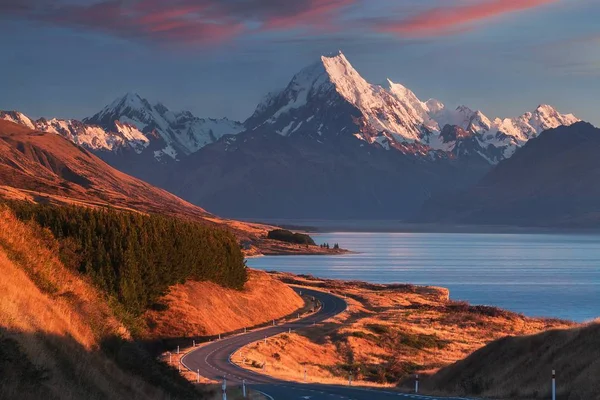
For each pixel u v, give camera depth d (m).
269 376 90.44
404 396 61.94
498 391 60.38
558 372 57.31
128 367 48.78
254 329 149.12
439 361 120.81
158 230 138.50
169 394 48.66
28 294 43.19
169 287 142.12
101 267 107.81
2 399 29.25
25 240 53.66
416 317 163.25
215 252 161.12
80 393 35.41
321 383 84.62
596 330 62.00
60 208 115.62
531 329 153.88
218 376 88.75
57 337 40.44
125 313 73.19
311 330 144.38
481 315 168.88
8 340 33.44
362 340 130.50
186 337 127.75
